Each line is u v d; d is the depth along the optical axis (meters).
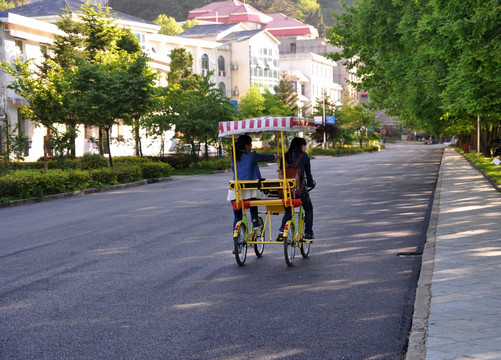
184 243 11.23
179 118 39.16
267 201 9.28
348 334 5.75
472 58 12.93
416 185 23.78
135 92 29.91
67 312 6.71
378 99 37.94
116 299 7.25
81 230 13.20
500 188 19.12
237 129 9.34
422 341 5.19
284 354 5.23
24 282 8.26
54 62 38.25
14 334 5.95
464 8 12.68
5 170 24.34
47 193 22.11
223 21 154.12
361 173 32.59
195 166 40.69
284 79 94.75
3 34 40.12
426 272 7.93
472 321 5.66
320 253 10.09
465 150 56.69
